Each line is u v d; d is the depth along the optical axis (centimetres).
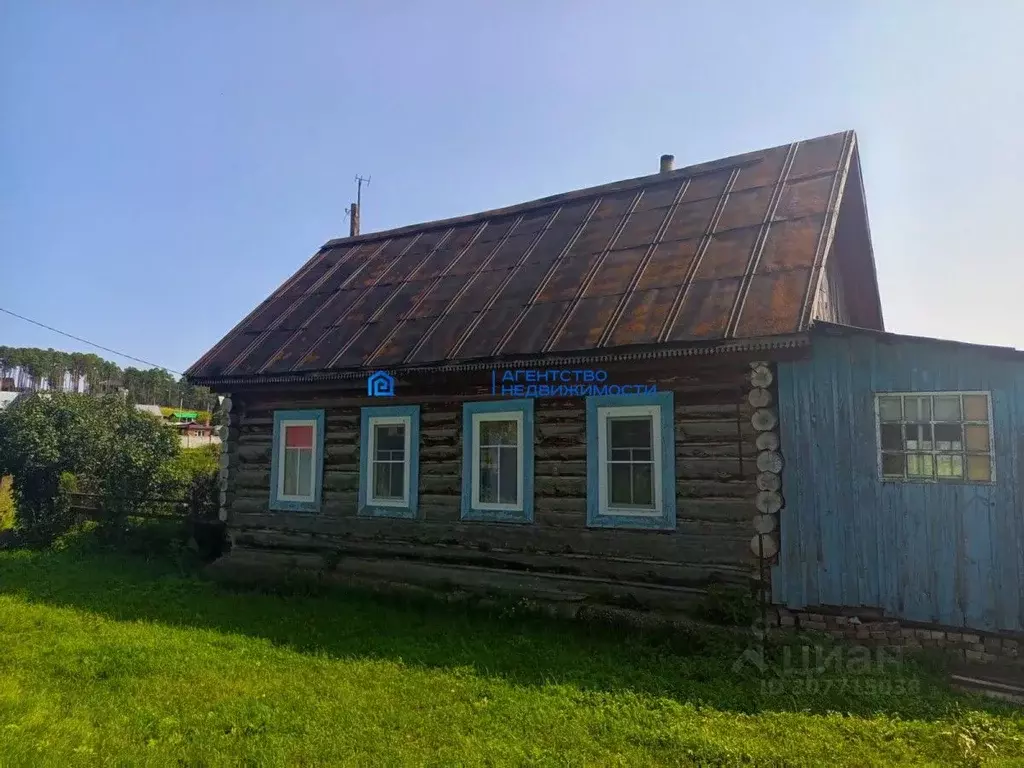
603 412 901
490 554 964
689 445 844
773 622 757
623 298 938
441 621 871
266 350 1217
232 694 612
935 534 709
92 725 550
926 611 704
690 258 966
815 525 757
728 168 1162
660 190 1205
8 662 706
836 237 1216
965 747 493
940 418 721
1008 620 673
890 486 731
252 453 1209
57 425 1647
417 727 542
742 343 770
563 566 907
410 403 1059
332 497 1116
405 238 1491
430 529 1018
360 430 1105
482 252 1280
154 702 595
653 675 656
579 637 789
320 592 1034
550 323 951
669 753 494
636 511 869
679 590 826
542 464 940
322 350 1145
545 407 948
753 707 577
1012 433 688
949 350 718
